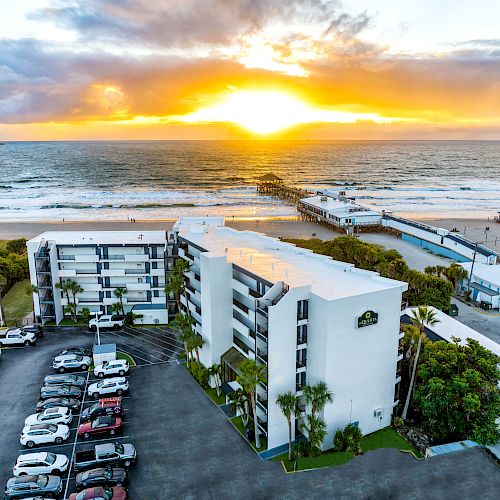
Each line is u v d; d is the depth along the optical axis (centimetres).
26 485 3334
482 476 3228
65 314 6975
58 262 6744
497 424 3762
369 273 4397
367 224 13675
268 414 3831
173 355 5716
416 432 4159
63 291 6800
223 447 3912
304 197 18850
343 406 3906
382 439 4050
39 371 5331
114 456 3628
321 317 3700
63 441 4003
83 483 3378
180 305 6531
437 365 4047
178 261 5941
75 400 4594
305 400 3928
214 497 3303
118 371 5169
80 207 18250
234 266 4772
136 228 13962
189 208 18125
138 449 3891
